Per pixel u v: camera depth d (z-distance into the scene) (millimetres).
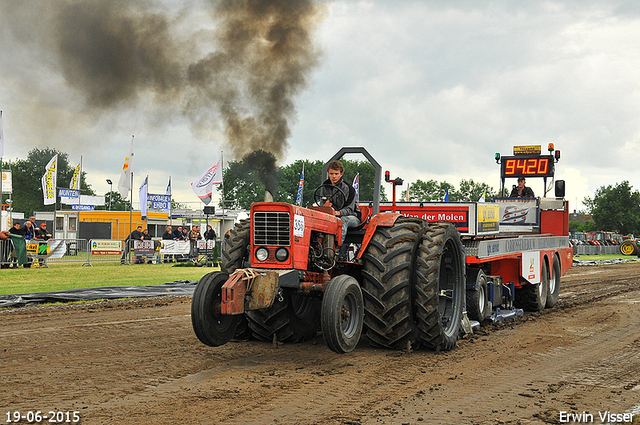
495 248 8734
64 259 19875
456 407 4352
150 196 25547
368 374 5312
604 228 81188
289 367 5547
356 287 5824
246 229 6414
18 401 4328
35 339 6844
